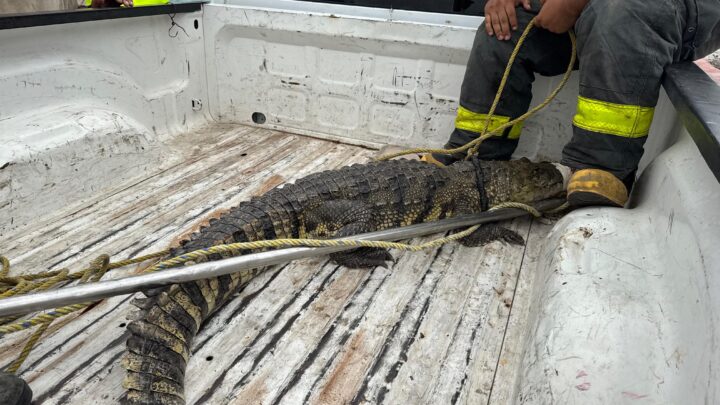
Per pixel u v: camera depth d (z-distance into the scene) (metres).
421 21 3.38
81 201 2.97
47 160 2.71
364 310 2.19
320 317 2.14
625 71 2.23
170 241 2.64
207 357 1.92
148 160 3.40
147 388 1.61
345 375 1.85
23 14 2.64
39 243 2.55
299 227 2.60
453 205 3.02
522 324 2.12
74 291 1.61
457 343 2.01
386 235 2.43
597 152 2.42
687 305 1.51
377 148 3.89
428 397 1.77
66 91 3.01
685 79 2.03
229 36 4.00
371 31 3.47
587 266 1.98
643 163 2.90
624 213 2.27
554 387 1.54
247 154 3.73
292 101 4.05
